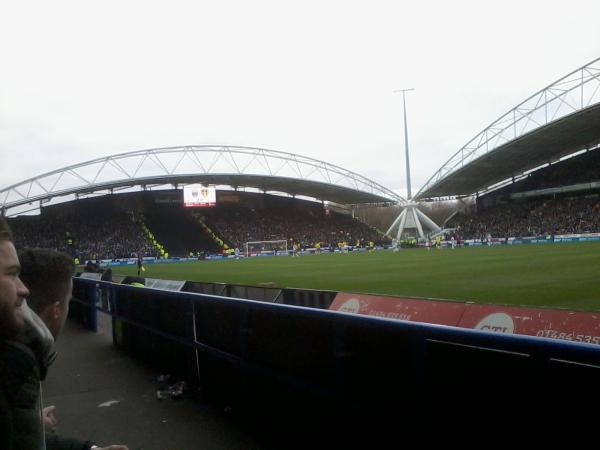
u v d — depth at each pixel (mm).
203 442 4145
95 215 70500
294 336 4172
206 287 11305
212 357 5492
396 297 6969
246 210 82938
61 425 4629
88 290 11109
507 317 5375
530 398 2369
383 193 86812
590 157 67125
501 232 63875
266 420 4562
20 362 1538
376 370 3363
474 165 64750
